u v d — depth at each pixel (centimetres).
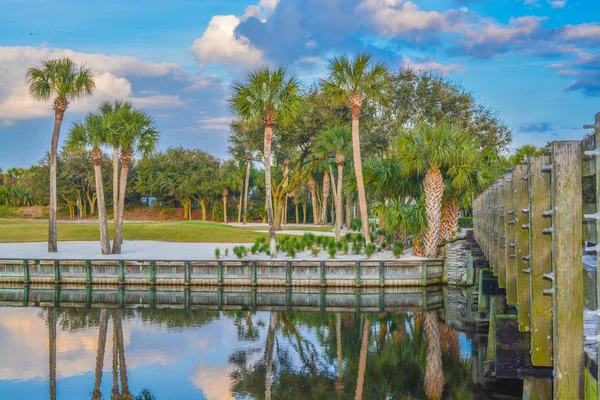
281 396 1377
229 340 1961
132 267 3000
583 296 522
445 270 2966
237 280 2930
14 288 3019
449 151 3050
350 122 5884
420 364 1631
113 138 3478
